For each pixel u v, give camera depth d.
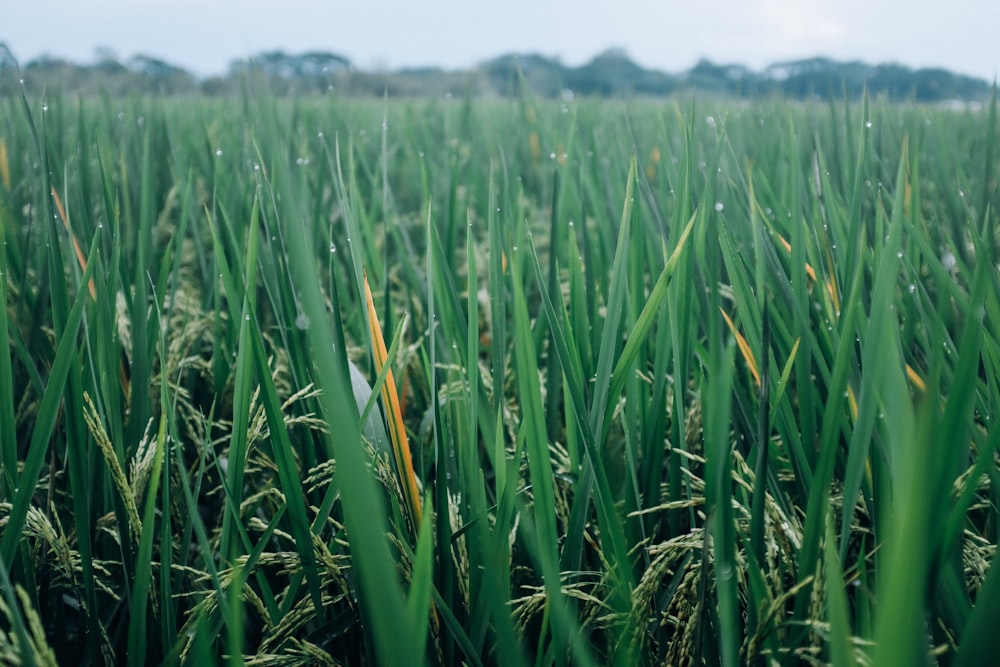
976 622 0.58
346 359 1.00
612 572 0.90
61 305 1.09
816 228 1.27
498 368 0.97
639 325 0.94
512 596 1.06
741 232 1.48
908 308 1.09
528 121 4.09
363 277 1.01
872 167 1.57
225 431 1.41
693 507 1.06
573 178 1.99
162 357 0.89
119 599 1.01
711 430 0.81
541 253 2.63
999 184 2.01
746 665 0.80
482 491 0.88
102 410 1.03
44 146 1.07
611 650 0.88
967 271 1.22
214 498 1.43
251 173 2.04
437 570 0.91
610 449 1.24
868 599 0.86
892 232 0.70
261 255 1.17
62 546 0.96
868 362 0.75
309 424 1.04
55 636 1.03
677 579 0.97
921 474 0.50
